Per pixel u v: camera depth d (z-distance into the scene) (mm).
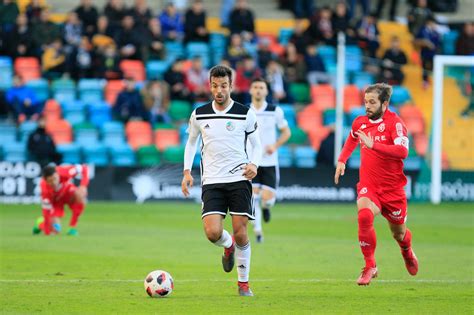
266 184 43094
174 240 43156
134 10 79250
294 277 30562
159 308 23750
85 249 38938
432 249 40594
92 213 59031
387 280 29906
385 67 80000
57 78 77625
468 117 73375
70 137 73375
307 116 77375
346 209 65250
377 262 35094
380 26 88000
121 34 78562
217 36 83250
